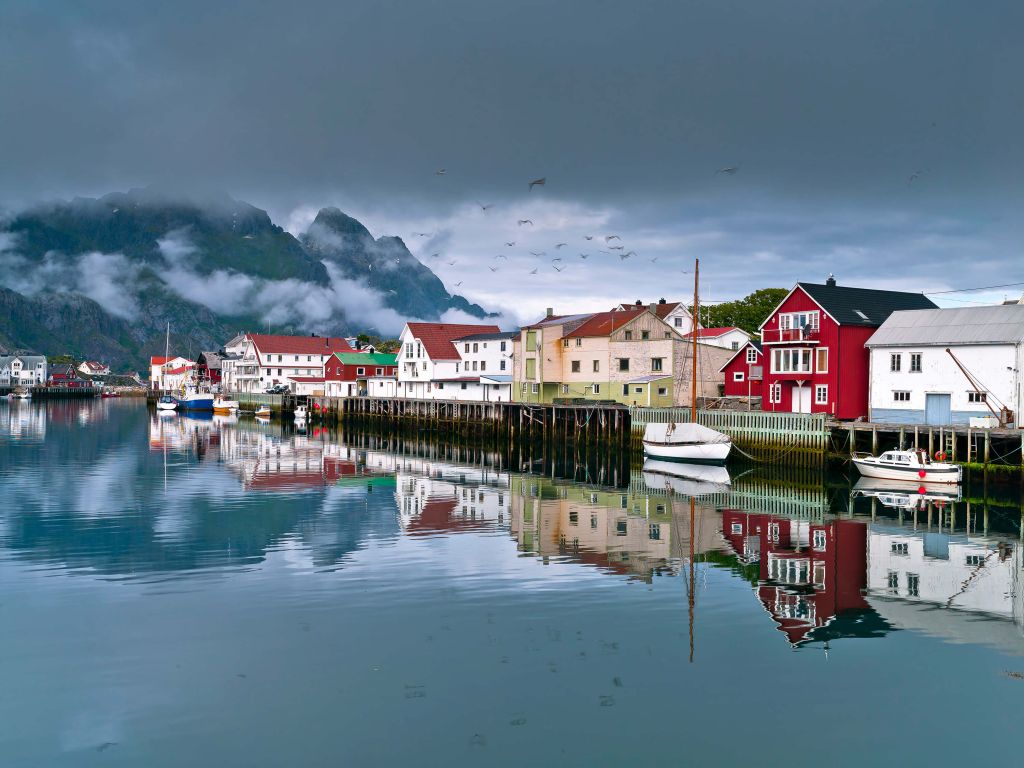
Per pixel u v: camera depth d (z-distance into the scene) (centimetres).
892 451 5194
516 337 9481
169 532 3456
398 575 2742
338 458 6812
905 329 6038
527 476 5628
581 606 2403
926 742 1603
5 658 1984
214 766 1508
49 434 9038
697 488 4981
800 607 2411
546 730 1641
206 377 19825
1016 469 4872
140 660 1983
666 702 1761
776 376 6675
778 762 1531
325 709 1727
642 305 9606
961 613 2367
